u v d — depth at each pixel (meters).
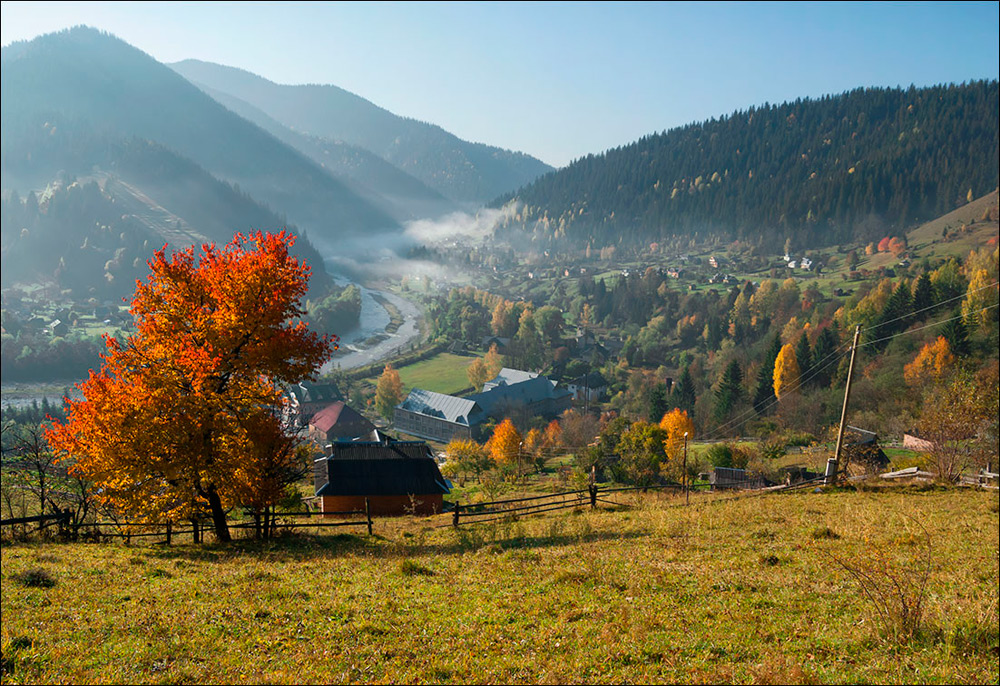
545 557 17.53
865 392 108.19
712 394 145.38
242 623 11.62
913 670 8.53
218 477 22.77
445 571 16.14
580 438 122.44
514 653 9.66
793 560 15.98
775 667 8.52
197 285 22.75
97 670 9.49
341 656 9.73
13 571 16.44
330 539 25.30
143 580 15.89
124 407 21.64
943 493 31.25
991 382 68.94
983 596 11.30
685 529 22.20
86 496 27.84
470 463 96.38
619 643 9.77
